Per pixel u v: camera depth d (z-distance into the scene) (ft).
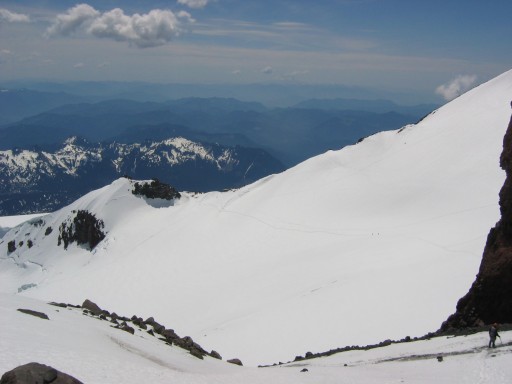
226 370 116.67
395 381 98.37
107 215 619.67
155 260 468.75
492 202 355.77
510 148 163.73
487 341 115.75
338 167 552.41
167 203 646.74
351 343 182.29
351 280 252.01
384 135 584.81
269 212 504.02
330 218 450.71
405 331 177.27
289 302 249.96
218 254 447.42
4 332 86.58
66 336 95.50
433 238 302.45
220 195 612.29
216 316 286.25
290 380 100.53
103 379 73.46
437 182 433.07
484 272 147.02
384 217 411.75
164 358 107.65
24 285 570.05
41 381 60.90
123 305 384.47
